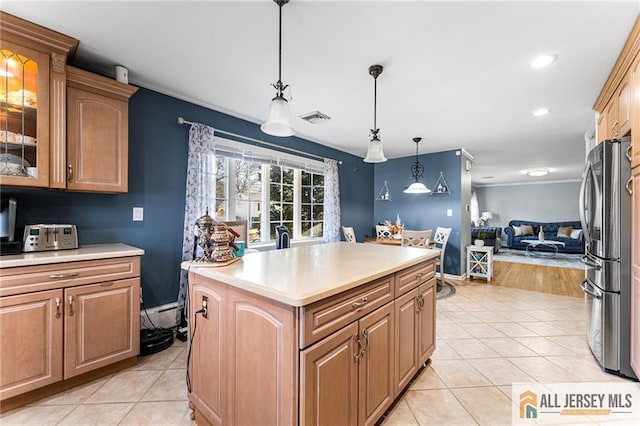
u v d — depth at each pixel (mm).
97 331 1909
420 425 1552
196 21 1704
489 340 2607
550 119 3359
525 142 4480
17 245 1815
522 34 1787
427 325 2082
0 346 1572
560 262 6656
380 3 1534
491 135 4082
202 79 2439
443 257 4566
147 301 2605
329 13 1618
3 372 1581
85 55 2076
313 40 1877
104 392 1808
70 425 1529
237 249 1772
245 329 1243
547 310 3410
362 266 1573
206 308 1474
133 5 1565
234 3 1550
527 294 4074
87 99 2051
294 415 1051
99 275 1920
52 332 1731
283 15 1638
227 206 3309
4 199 1857
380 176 5902
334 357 1186
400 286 1708
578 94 2650
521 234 8969
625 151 1947
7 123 1763
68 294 1791
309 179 4496
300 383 1047
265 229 3781
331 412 1170
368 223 5801
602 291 2072
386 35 1816
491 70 2234
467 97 2740
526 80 2396
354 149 5039
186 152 2863
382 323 1515
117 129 2201
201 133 2879
